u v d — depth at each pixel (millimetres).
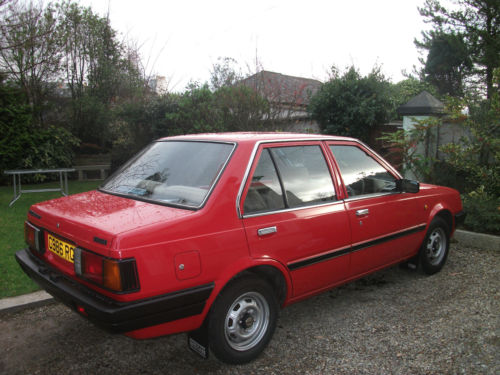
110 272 2270
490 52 15383
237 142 3037
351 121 9914
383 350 3100
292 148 3303
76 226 2572
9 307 3672
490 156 7160
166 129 11453
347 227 3480
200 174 2920
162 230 2418
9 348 3139
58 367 2904
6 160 12047
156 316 2379
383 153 9727
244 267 2732
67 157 13758
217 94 10297
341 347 3156
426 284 4418
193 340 2768
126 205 2840
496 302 3922
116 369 2893
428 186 4652
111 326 2258
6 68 13320
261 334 2975
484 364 2893
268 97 10148
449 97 7000
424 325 3486
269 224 2914
